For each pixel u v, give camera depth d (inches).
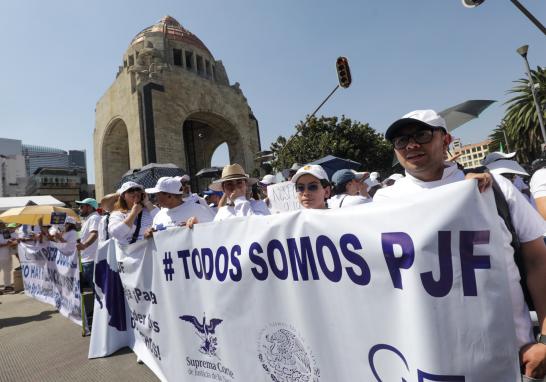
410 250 59.4
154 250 125.6
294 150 1034.7
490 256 54.2
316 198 123.8
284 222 80.0
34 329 211.3
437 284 56.7
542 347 55.6
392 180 331.0
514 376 52.1
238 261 90.5
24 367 157.5
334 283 70.7
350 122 1063.6
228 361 94.4
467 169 76.8
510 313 52.8
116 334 161.2
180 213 158.6
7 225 426.0
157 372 128.2
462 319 54.9
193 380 107.7
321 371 72.9
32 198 823.1
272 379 83.5
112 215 168.7
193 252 106.0
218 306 96.7
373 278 64.4
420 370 56.5
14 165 4936.0
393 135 77.7
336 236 70.1
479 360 53.7
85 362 153.4
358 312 66.7
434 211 58.0
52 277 258.7
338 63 463.8
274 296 82.6
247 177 163.6
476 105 138.2
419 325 57.1
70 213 295.1
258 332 86.2
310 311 74.6
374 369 64.3
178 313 113.5
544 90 1015.0
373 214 65.1
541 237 60.6
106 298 161.6
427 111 75.4
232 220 92.9
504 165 162.2
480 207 55.4
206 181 1517.0
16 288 348.8
